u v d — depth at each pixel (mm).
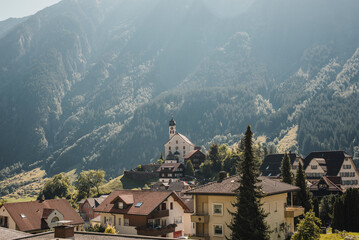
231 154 172375
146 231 63781
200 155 195375
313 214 47312
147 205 66875
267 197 50469
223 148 188250
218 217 49906
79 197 162625
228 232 49031
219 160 178250
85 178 164375
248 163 43781
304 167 147500
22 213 69188
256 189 44094
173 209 70562
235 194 47094
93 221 82688
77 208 147875
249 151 44094
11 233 42906
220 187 50875
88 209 132250
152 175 180875
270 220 50656
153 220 66562
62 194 171250
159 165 191375
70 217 74125
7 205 69625
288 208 56781
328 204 89875
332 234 60875
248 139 44438
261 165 157375
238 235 42812
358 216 68375
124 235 31844
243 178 43688
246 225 42500
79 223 74062
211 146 180875
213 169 178375
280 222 53625
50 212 70438
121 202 68938
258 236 42219
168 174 176875
